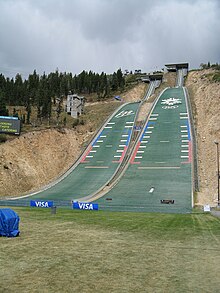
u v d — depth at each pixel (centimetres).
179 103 10588
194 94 11275
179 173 6512
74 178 6856
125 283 1191
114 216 3588
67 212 3938
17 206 4788
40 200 5406
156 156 7400
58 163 7650
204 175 6469
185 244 1955
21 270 1326
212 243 1998
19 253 1620
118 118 10138
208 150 7362
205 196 5469
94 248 1780
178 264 1479
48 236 2116
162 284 1187
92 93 16325
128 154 7744
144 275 1298
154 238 2150
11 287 1121
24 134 7619
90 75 16912
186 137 8131
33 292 1076
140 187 5981
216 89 9744
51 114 11088
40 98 10988
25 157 7144
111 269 1375
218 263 1505
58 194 5847
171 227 2719
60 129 8594
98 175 6856
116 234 2278
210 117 8688
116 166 7225
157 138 8319
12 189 6284
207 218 3531
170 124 9044
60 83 15612
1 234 2070
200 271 1367
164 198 5306
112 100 14238
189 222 3112
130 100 14475
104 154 7931
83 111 11481
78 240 2000
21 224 2684
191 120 9081
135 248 1808
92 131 9362
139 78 18025
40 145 7694
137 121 9644
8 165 6619
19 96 12925
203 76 13188
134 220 3212
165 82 15962
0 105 9106
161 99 11350
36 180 6769
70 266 1402
